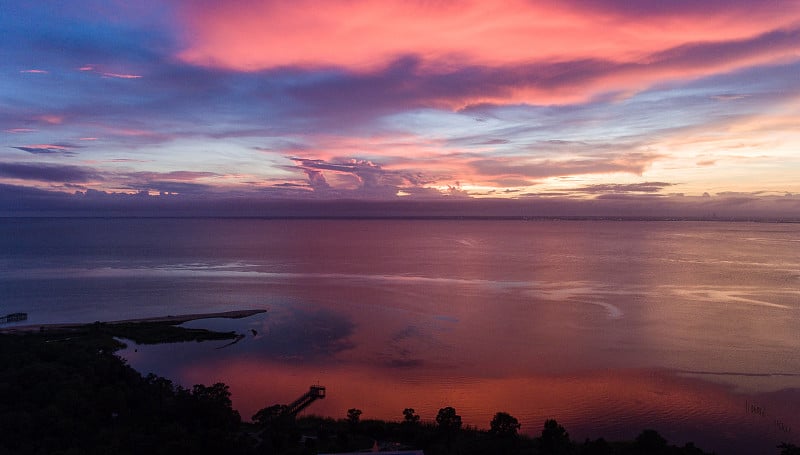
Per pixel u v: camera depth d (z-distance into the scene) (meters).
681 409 69.50
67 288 169.50
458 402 72.69
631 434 62.88
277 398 75.25
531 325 113.12
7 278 191.00
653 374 82.12
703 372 82.88
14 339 85.94
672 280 171.62
